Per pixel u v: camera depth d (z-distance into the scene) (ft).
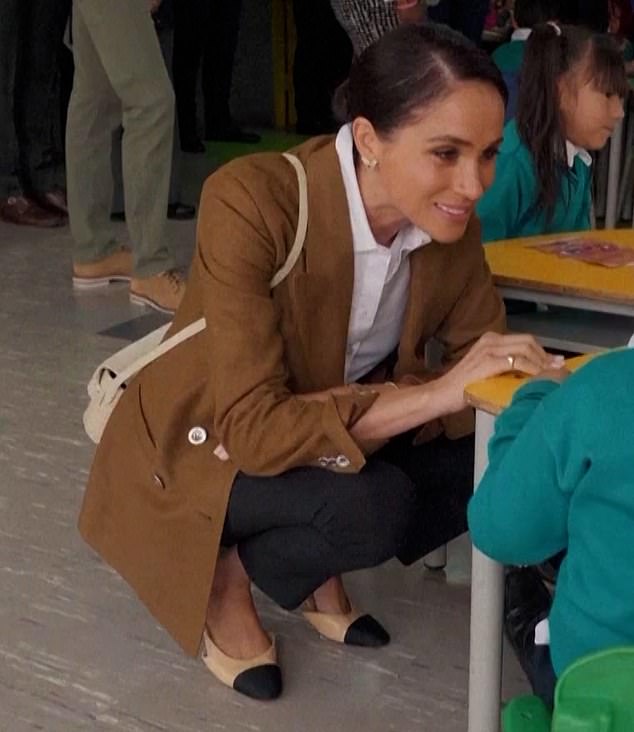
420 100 5.36
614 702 3.66
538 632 4.72
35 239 16.62
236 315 5.79
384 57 5.48
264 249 5.81
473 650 5.62
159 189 13.37
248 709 6.55
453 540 8.13
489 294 6.52
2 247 16.24
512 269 7.21
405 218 5.92
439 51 5.35
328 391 6.01
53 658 7.04
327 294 5.98
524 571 6.83
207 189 6.00
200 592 6.17
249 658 6.75
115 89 13.08
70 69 19.16
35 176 17.47
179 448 6.32
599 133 8.85
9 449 9.84
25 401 10.85
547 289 6.94
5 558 8.16
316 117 23.44
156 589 6.35
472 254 6.39
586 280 6.95
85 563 8.09
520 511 4.14
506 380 5.26
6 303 13.76
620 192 15.71
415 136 5.41
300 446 5.76
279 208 5.82
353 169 5.83
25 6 16.63
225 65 22.11
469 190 5.43
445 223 5.59
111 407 6.70
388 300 6.24
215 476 6.16
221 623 6.78
